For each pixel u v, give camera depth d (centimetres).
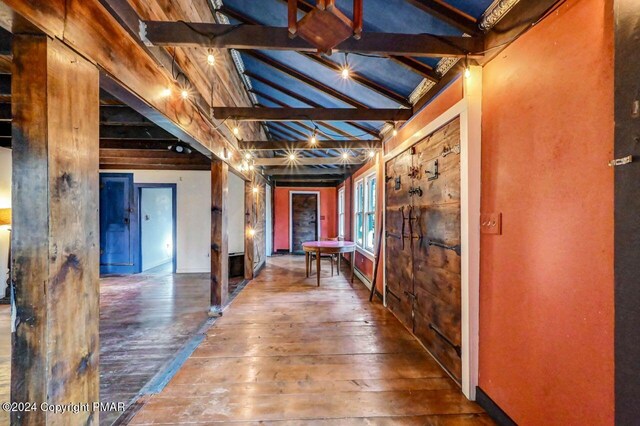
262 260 682
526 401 148
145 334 294
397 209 334
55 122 103
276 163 525
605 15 107
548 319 133
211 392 198
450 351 214
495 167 171
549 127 132
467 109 185
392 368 228
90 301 120
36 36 99
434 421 172
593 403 112
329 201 909
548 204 133
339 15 119
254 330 302
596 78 110
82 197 116
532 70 142
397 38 170
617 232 98
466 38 174
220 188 345
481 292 185
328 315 346
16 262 99
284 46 166
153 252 698
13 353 99
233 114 294
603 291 108
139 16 158
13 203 98
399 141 335
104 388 203
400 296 323
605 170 107
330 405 185
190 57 235
